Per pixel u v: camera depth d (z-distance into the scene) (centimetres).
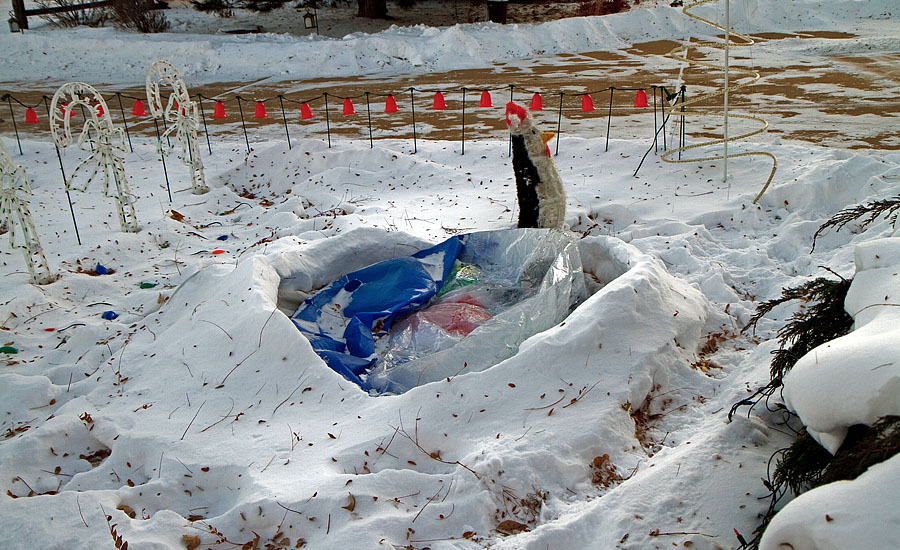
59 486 461
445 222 866
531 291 663
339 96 1884
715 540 360
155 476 448
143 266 826
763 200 864
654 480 397
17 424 525
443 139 1388
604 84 1859
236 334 561
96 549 378
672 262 741
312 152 1175
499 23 2688
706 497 385
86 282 762
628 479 416
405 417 462
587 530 375
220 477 441
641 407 483
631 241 797
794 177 895
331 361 565
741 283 698
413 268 694
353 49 2366
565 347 492
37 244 757
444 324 615
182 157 1059
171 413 501
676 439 461
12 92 2112
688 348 542
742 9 2689
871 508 245
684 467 405
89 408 521
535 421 453
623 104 1606
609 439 444
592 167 1048
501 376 481
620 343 504
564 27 2538
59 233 915
